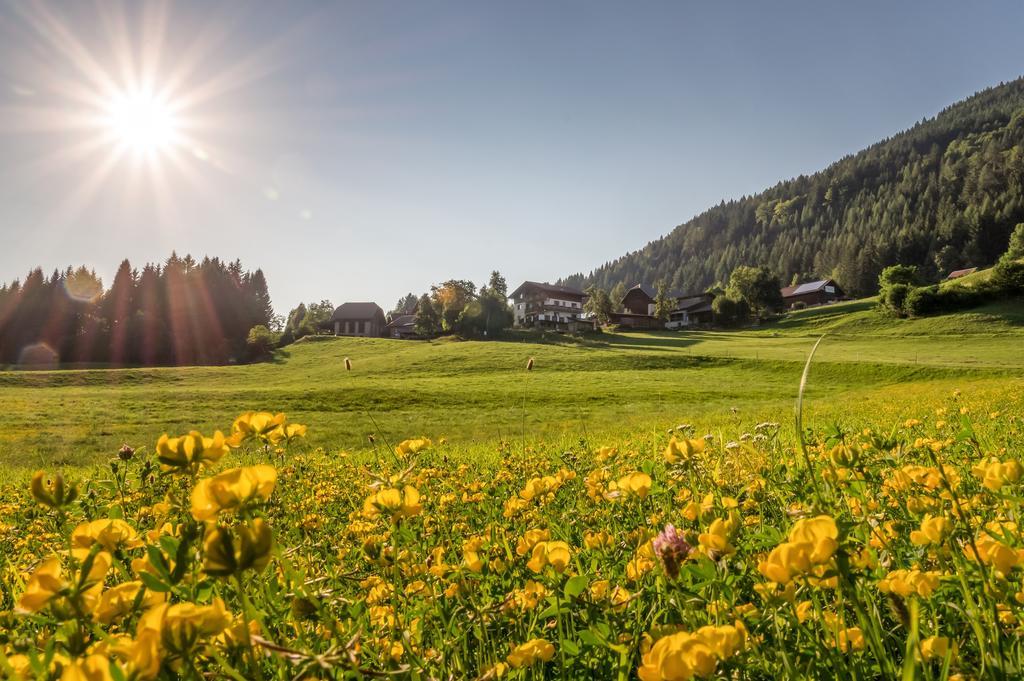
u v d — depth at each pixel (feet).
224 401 109.29
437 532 8.43
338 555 7.41
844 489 5.41
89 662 2.17
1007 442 14.49
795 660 3.71
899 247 465.88
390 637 4.26
